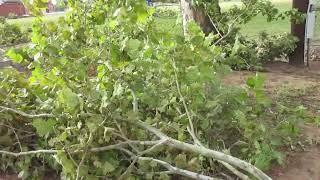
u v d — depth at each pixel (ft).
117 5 13.44
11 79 15.39
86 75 13.48
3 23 45.73
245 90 14.71
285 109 15.62
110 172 12.70
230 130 15.08
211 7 26.61
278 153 13.34
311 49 33.78
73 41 14.32
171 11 47.44
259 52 29.25
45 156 13.88
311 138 15.71
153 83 14.35
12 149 14.65
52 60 13.29
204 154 11.85
